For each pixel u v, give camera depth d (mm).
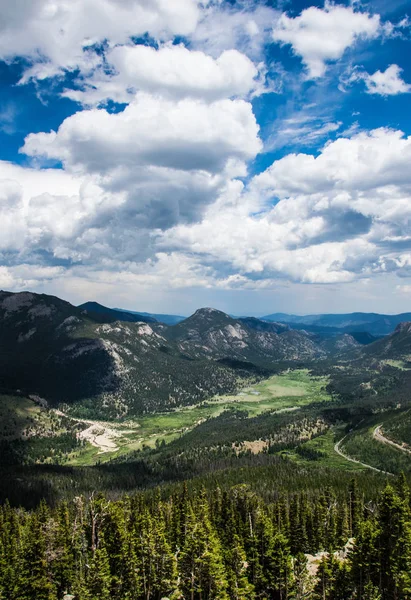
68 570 111750
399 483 118438
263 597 96312
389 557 83188
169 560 104062
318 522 133625
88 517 127188
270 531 104250
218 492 161875
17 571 104875
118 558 105438
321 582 91125
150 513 151125
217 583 89688
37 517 130625
